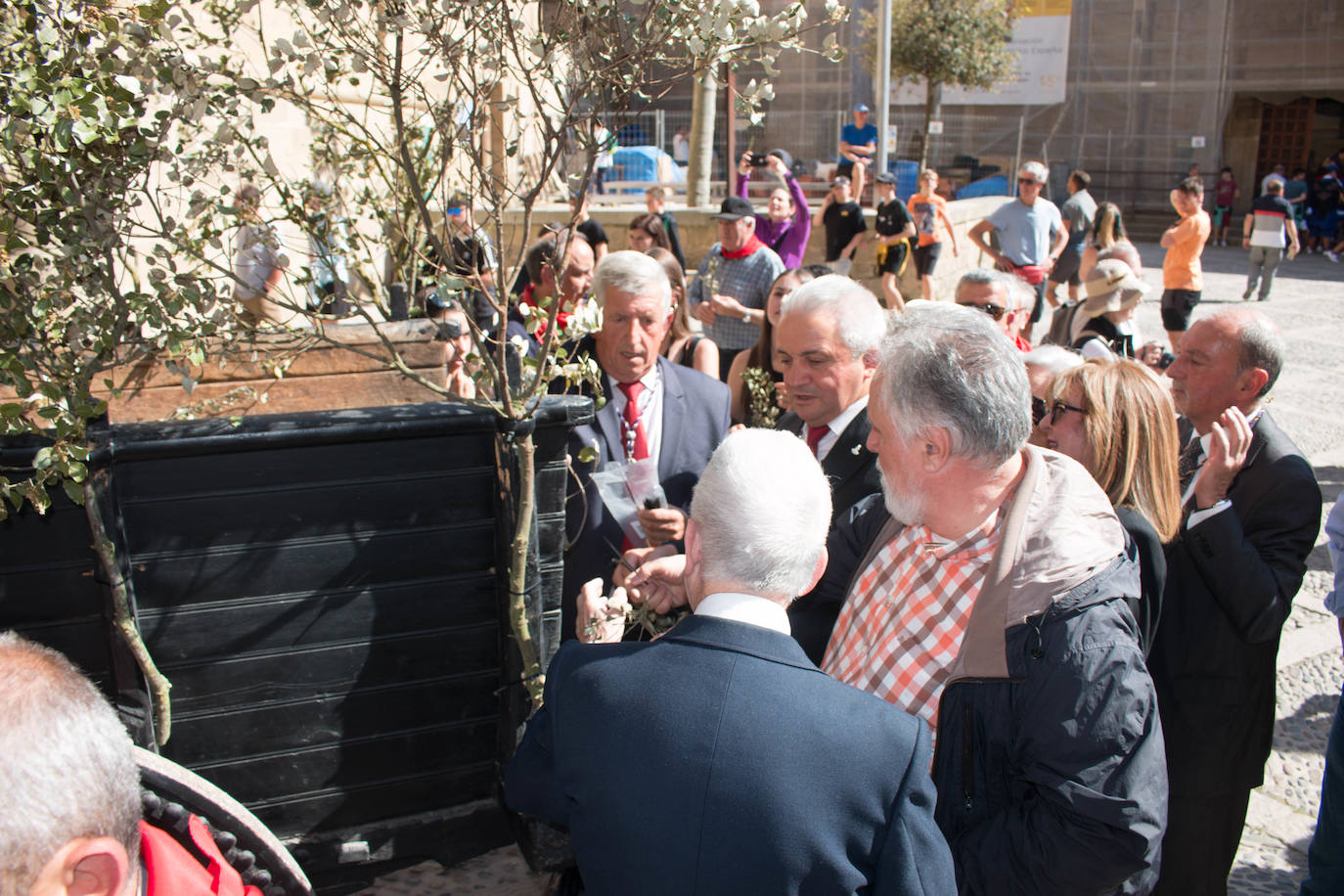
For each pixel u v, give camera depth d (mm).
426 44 1834
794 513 1422
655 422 2922
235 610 1808
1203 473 2211
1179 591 2221
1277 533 2289
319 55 1668
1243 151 25875
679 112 15742
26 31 1482
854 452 2475
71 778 929
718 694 1342
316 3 1614
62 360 1605
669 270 4215
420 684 1958
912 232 9719
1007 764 1582
